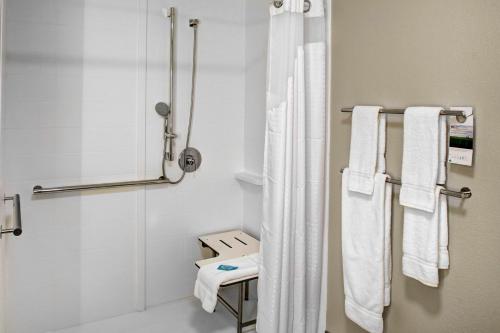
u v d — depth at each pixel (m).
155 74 2.56
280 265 2.04
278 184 2.01
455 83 1.52
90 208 2.44
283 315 2.07
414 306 1.74
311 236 2.16
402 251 1.78
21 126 2.20
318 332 2.27
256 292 2.88
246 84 2.90
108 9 2.38
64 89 2.30
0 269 1.65
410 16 1.69
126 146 2.51
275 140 2.03
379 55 1.84
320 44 2.07
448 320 1.59
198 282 2.29
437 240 1.54
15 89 2.17
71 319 2.44
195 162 2.77
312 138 2.11
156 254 2.69
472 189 1.48
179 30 2.62
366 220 1.84
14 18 2.14
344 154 2.08
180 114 2.69
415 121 1.59
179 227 2.76
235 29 2.84
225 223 2.95
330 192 2.18
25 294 2.29
